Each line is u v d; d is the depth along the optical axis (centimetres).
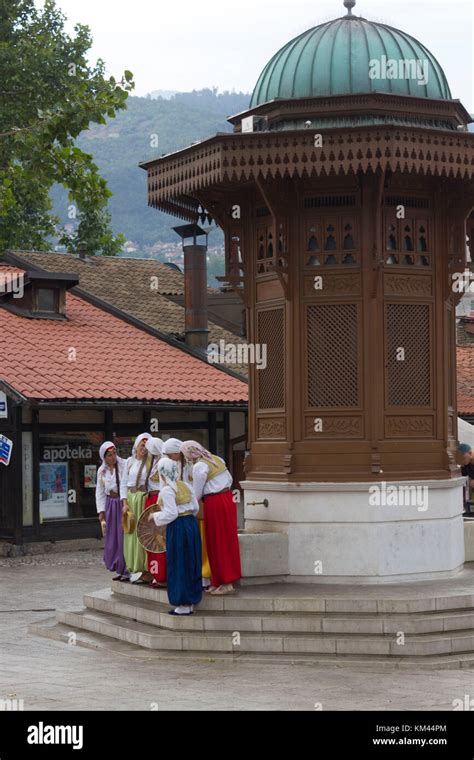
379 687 1117
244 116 1557
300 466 1464
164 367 2991
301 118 1479
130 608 1435
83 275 3744
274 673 1190
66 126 1838
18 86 3878
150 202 1561
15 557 2538
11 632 1518
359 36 1516
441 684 1129
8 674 1216
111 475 1614
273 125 1498
